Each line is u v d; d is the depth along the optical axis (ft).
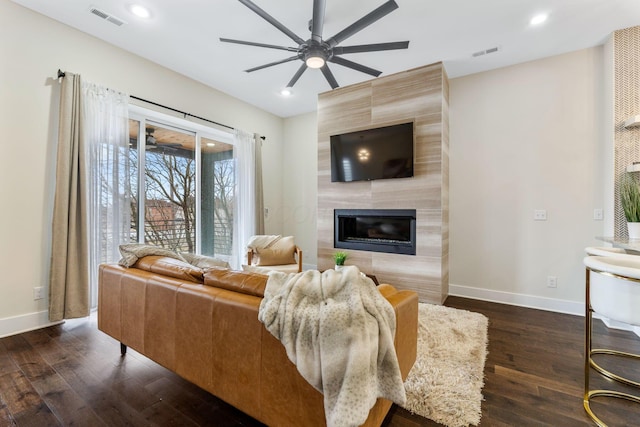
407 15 8.15
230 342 4.28
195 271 5.29
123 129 9.86
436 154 10.34
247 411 4.17
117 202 9.67
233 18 8.48
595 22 8.47
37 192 8.25
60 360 6.52
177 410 4.97
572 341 7.73
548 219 10.38
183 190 13.00
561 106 10.16
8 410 4.91
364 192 11.83
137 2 7.84
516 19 8.33
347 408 3.00
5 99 7.71
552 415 4.90
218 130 13.69
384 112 11.28
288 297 3.75
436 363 6.27
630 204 8.02
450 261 12.05
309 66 8.46
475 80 11.57
